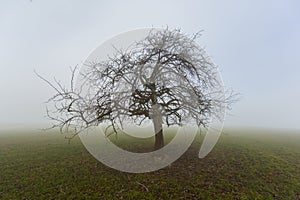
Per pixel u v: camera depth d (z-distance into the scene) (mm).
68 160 9133
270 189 6602
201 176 7324
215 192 6227
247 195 6125
